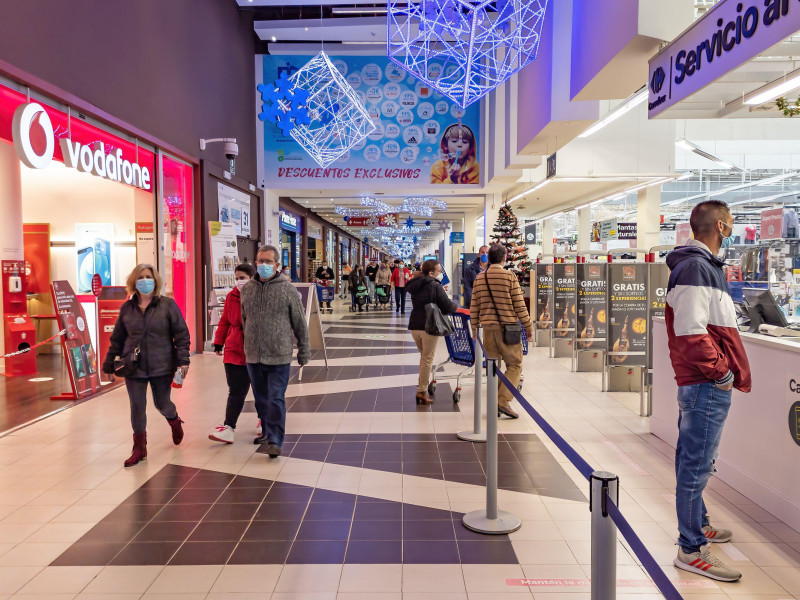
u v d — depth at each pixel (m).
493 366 3.28
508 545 3.07
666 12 5.58
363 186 15.50
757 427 3.51
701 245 2.78
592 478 1.64
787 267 7.70
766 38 3.78
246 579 2.75
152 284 4.42
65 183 10.27
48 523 3.38
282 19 14.31
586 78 7.17
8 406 6.21
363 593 2.62
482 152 15.56
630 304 6.80
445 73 15.42
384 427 5.39
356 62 15.35
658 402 4.98
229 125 12.11
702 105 5.64
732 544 3.02
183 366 4.70
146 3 7.95
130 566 2.88
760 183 17.45
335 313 19.08
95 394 6.82
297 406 6.24
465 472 4.19
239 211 12.69
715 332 2.71
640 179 14.16
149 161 8.19
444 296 6.23
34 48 5.43
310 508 3.56
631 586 2.66
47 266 10.15
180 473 4.20
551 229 26.73
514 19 7.38
